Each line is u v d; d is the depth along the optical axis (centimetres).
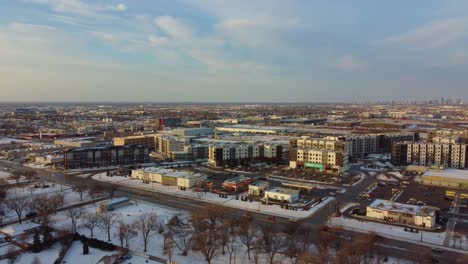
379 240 14262
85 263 12269
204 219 15300
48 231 13938
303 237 13775
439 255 12925
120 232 13775
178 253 13050
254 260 12450
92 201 19750
